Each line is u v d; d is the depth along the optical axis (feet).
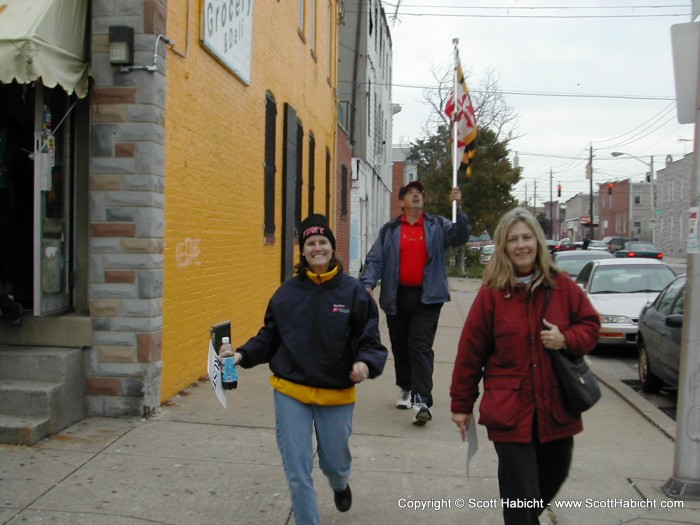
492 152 115.44
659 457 20.07
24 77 17.65
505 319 12.38
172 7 22.80
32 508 15.08
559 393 12.25
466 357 12.83
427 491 17.06
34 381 19.79
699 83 17.07
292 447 13.35
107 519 14.76
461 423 12.96
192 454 18.61
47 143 20.03
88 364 20.89
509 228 12.57
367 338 13.64
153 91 20.79
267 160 36.78
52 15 18.62
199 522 14.89
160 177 21.39
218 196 28.32
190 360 25.34
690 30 17.30
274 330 14.21
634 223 277.44
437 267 22.68
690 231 16.75
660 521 15.60
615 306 40.24
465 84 29.55
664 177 231.30
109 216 20.80
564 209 437.58
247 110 32.55
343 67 84.33
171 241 23.20
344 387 13.79
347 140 70.38
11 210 21.39
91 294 20.89
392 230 22.99
